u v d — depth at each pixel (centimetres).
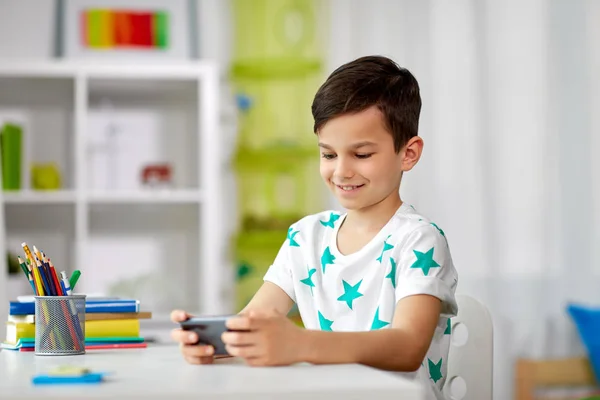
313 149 371
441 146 389
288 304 140
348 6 389
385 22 390
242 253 376
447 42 390
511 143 390
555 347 385
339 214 142
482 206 388
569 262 390
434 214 388
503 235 388
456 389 150
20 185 358
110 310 136
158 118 391
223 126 392
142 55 387
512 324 386
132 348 134
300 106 382
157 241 391
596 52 394
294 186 383
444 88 389
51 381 84
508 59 391
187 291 391
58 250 383
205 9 392
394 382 79
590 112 393
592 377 371
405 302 114
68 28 386
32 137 382
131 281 357
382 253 127
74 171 383
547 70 392
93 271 386
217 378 85
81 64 354
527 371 373
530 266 388
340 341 99
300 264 138
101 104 389
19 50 384
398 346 104
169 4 392
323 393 75
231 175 392
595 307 388
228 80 391
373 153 123
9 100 381
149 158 390
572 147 392
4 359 114
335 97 122
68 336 120
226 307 385
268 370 92
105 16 388
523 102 391
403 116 125
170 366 101
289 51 388
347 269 130
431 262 119
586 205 391
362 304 127
